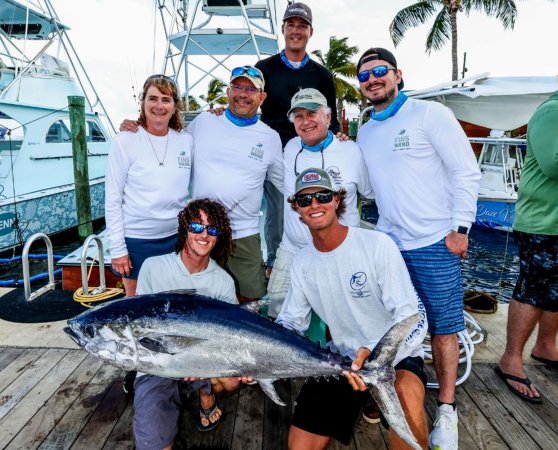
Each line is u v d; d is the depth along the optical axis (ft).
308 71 13.16
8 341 11.43
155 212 9.57
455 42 69.00
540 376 10.02
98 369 10.11
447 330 8.13
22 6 34.76
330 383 6.83
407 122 8.27
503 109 33.45
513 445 7.78
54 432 7.95
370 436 8.02
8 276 26.58
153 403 6.77
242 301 11.10
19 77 32.09
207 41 23.90
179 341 6.09
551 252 8.73
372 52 8.48
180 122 10.00
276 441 7.84
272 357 6.27
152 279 7.82
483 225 37.83
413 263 8.45
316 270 7.14
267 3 23.39
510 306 9.57
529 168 9.05
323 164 9.40
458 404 8.96
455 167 7.97
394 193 8.48
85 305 13.83
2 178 28.81
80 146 29.25
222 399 9.09
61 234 33.91
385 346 6.06
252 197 10.58
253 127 10.28
